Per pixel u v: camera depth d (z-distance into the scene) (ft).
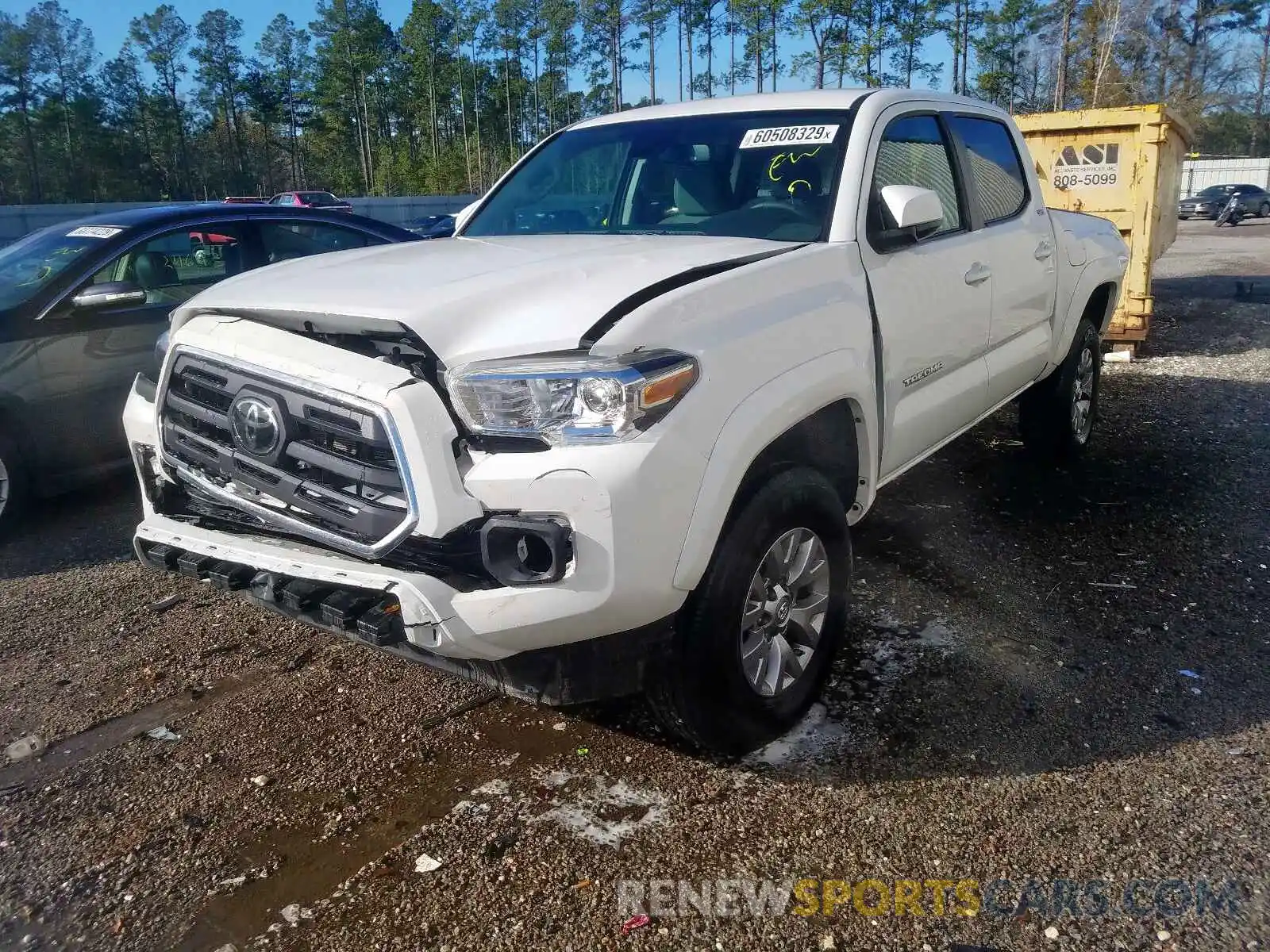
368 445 8.34
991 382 14.92
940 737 10.47
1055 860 8.58
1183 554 15.37
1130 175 29.19
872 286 11.24
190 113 306.35
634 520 8.04
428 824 9.25
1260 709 10.93
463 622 8.15
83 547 16.71
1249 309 40.52
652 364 8.17
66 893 8.43
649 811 9.37
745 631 9.76
